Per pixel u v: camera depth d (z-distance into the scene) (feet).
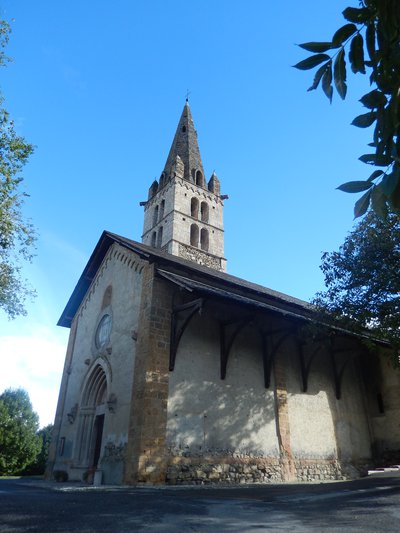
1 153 40.40
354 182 6.31
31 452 122.62
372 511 20.29
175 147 138.62
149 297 45.60
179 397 42.88
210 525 17.03
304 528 16.31
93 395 54.90
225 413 45.91
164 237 114.11
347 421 60.13
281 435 49.67
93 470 46.73
